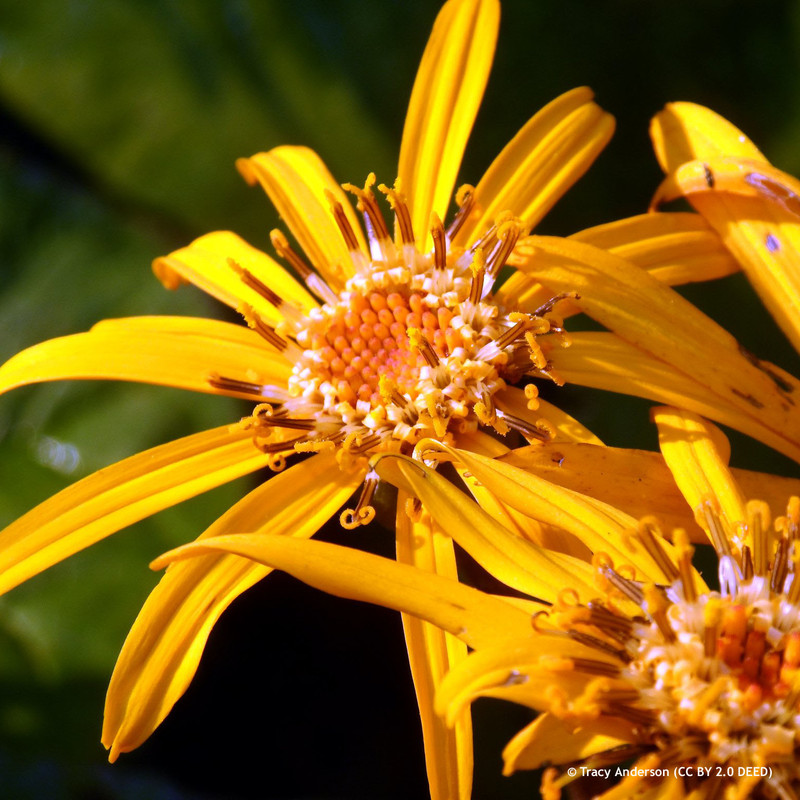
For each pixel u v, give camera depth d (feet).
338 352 1.32
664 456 1.28
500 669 1.21
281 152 1.37
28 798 1.36
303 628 1.39
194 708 1.39
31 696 1.38
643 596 1.24
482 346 1.31
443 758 1.24
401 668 1.39
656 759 1.21
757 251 1.32
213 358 1.32
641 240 1.33
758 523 1.25
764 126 1.41
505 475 1.26
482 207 1.34
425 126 1.34
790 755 1.21
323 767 1.39
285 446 1.30
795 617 1.23
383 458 1.26
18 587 1.39
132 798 1.37
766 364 1.30
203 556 1.27
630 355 1.30
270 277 1.34
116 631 1.39
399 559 1.27
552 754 1.21
